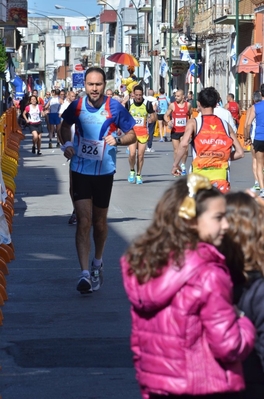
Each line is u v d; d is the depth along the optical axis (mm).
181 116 31328
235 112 49781
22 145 53469
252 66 59438
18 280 14609
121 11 139500
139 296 5645
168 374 5566
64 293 13727
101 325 11859
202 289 5457
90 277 13750
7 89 62500
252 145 26938
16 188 28484
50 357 10430
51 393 9195
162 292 5523
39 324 11914
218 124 14242
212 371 5551
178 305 5520
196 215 5684
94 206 13617
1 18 56344
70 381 9578
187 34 81875
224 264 5664
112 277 14859
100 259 13938
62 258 16453
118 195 26203
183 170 31828
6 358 10430
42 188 28547
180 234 5594
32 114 45094
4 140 32219
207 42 80875
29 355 10516
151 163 38875
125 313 12492
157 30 110062
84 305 12961
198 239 5652
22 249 17391
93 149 13398
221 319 5453
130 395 9133
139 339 5746
